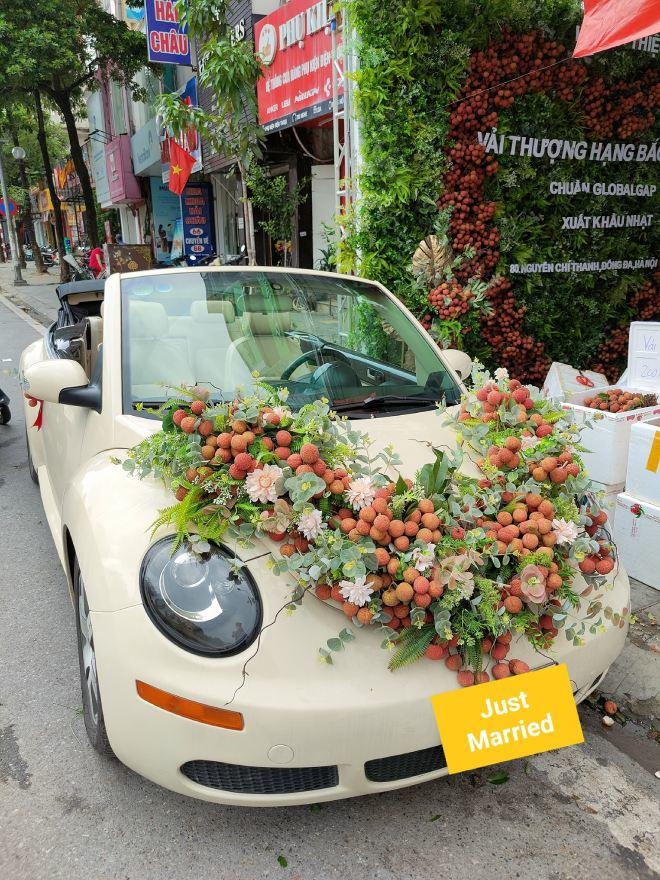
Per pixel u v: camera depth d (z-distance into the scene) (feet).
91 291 14.93
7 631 10.27
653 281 20.81
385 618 5.91
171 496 6.89
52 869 6.32
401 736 5.82
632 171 19.42
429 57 16.17
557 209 18.69
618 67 17.85
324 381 9.15
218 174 46.44
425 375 9.91
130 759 6.17
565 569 6.42
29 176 122.93
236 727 5.64
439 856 6.49
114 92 76.95
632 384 14.73
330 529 6.15
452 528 6.16
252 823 6.81
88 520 7.07
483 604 5.82
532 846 6.64
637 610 10.68
